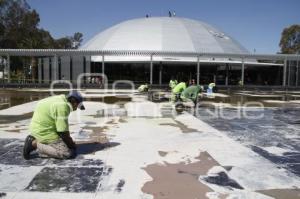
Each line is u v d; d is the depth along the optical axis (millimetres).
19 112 13656
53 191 4738
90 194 4648
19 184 4992
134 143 7738
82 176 5367
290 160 6500
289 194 4762
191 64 45438
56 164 5969
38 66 52312
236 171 5758
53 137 6207
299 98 24672
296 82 44281
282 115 13445
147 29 51875
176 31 51781
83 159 6316
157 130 9477
